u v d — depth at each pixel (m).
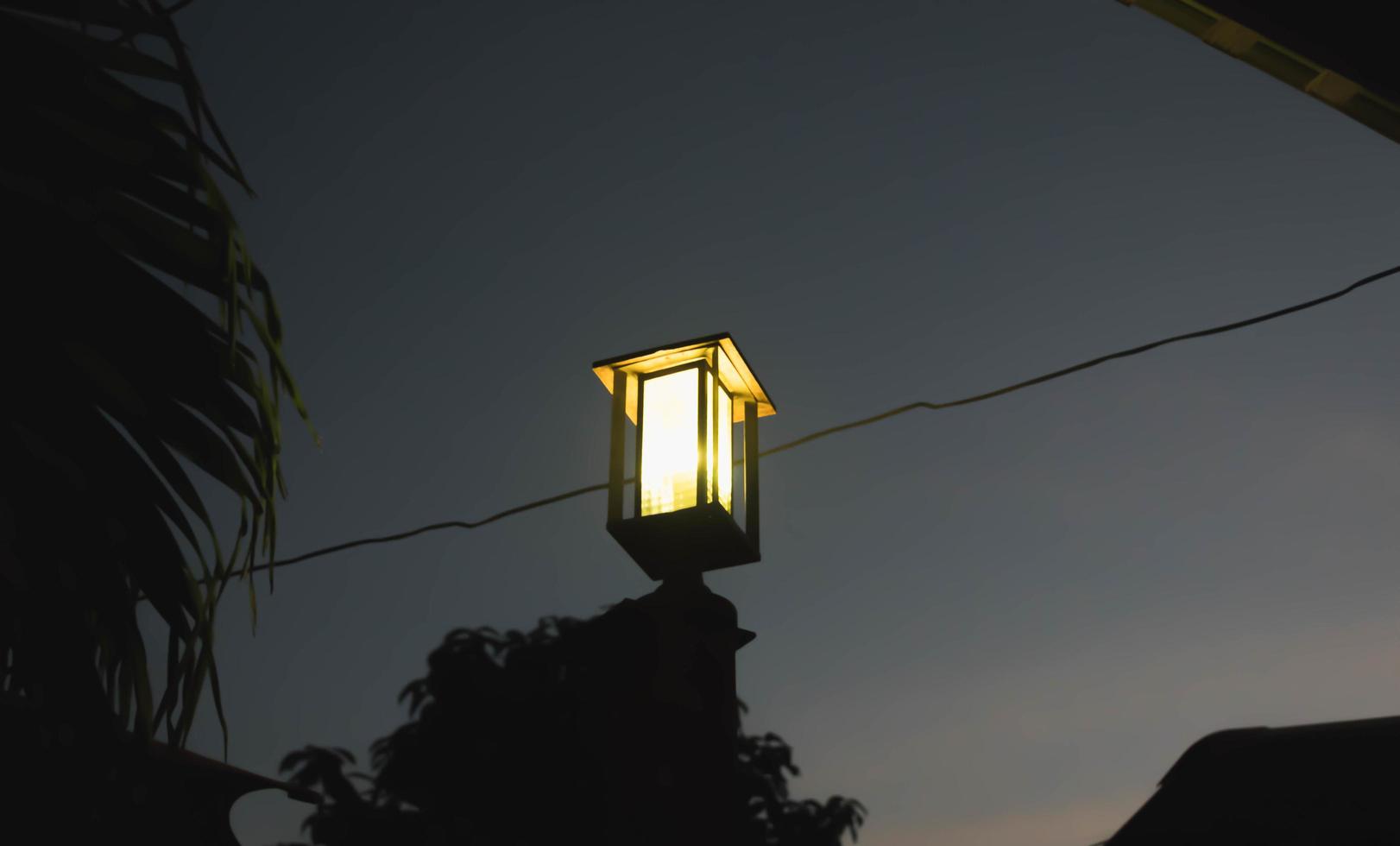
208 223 2.19
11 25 2.01
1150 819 1.73
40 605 1.94
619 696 2.73
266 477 2.28
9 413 1.99
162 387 2.16
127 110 2.10
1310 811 1.58
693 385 3.15
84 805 2.12
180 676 2.10
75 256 2.03
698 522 2.89
